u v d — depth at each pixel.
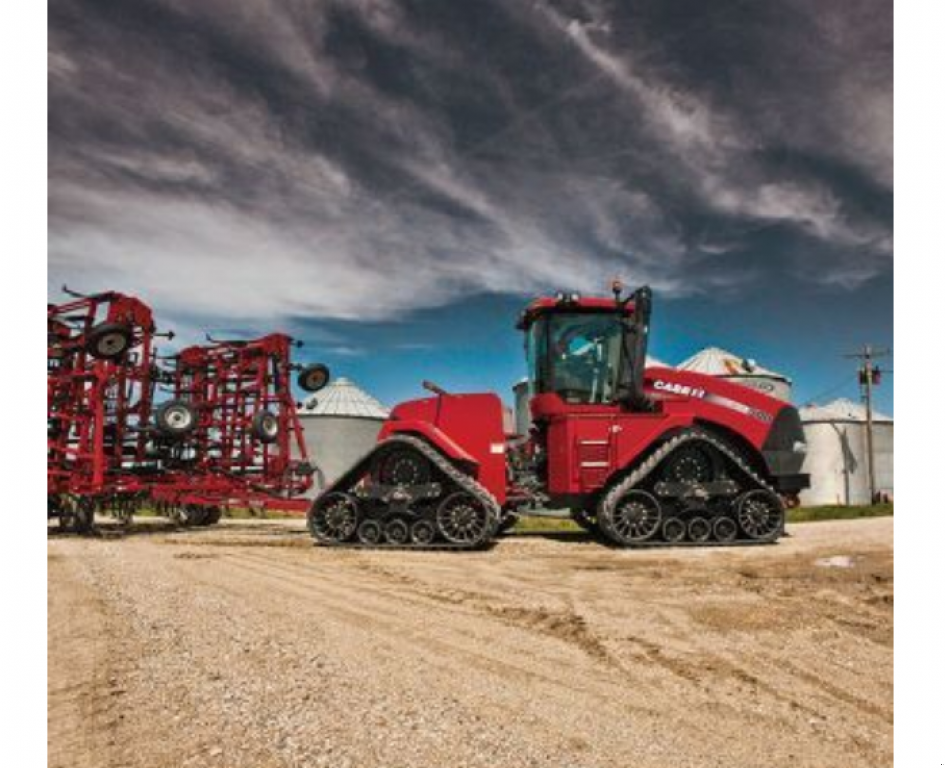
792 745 2.75
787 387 30.47
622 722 2.93
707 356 31.17
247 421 15.98
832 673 3.66
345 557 8.15
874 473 32.72
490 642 4.16
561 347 10.09
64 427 12.60
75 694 3.03
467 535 9.16
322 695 3.11
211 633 4.11
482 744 2.64
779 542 9.48
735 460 9.51
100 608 4.67
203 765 2.39
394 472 9.64
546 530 12.22
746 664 3.80
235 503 13.29
